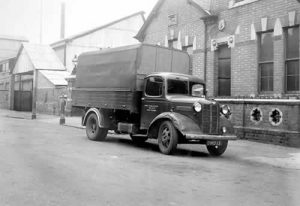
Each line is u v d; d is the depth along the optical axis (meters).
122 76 12.41
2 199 5.53
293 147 12.70
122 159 9.48
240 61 15.39
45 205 5.29
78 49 37.69
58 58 36.25
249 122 14.45
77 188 6.27
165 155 10.52
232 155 11.06
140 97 12.09
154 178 7.31
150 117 11.62
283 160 10.20
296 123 12.67
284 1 13.67
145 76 12.20
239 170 8.58
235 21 15.68
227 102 15.31
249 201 5.88
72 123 21.78
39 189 6.13
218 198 6.00
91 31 37.91
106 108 13.05
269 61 14.41
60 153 10.08
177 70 13.29
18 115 29.83
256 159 10.33
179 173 7.93
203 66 17.17
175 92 11.61
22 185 6.36
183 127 10.20
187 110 10.60
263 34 14.72
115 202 5.54
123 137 15.38
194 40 17.72
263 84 14.65
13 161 8.55
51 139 13.45
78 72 14.62
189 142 10.84
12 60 42.19
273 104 13.48
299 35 13.35
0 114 31.34
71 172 7.54
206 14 16.80
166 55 12.89
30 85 39.06
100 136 13.34
